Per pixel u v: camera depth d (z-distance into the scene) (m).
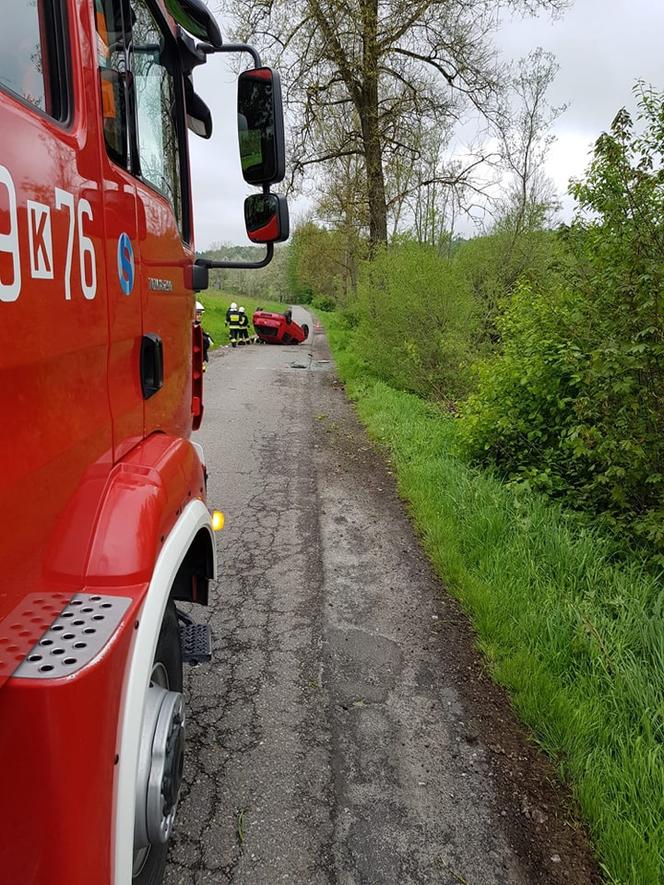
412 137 17.09
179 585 2.68
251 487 6.73
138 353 2.11
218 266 3.26
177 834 2.48
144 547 1.71
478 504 5.39
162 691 1.99
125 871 1.52
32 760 1.30
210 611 4.16
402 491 6.50
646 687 3.07
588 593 3.91
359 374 14.38
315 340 28.89
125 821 1.52
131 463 1.96
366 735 3.04
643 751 2.71
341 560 4.98
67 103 1.61
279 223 3.03
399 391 12.12
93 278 1.68
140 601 1.62
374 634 3.92
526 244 15.11
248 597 4.36
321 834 2.50
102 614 1.54
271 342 25.48
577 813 2.61
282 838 2.48
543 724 3.02
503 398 6.39
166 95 2.81
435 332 11.60
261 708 3.22
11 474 1.26
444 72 16.52
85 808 1.37
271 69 2.89
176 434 2.69
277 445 8.55
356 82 16.25
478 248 15.23
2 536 1.23
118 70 2.02
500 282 14.13
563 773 2.79
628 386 4.03
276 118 2.91
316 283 46.22
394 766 2.86
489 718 3.18
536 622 3.70
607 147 4.19
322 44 15.34
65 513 1.52
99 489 1.75
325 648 3.76
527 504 5.27
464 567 4.55
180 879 2.30
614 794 2.58
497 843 2.48
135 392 2.09
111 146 1.88
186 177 3.14
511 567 4.38
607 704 3.09
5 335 1.21
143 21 2.44
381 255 14.19
